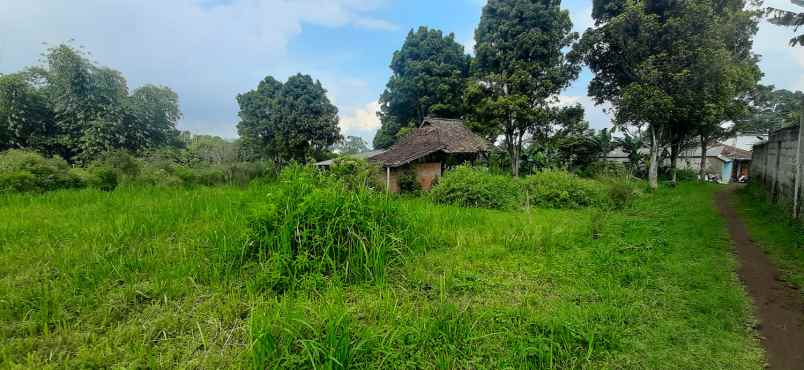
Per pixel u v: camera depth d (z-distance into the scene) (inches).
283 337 104.1
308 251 158.9
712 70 533.6
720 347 115.0
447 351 105.9
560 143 876.0
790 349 117.0
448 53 1008.2
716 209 422.9
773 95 981.2
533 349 103.3
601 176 705.6
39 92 667.4
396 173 653.9
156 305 128.7
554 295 153.1
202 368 98.7
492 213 352.2
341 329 107.0
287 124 1027.3
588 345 109.1
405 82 1035.3
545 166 861.8
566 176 482.6
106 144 614.9
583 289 157.8
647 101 573.0
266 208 170.6
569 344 108.7
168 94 827.4
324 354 95.6
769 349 117.1
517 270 182.1
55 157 436.1
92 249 171.6
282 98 1059.3
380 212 196.7
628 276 173.9
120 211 256.4
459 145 735.7
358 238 165.2
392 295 147.4
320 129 1066.7
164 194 346.0
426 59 1018.7
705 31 531.8
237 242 167.9
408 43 1050.1
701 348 113.3
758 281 180.1
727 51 530.6
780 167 396.5
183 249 176.2
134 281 144.3
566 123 869.2
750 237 274.2
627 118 693.3
